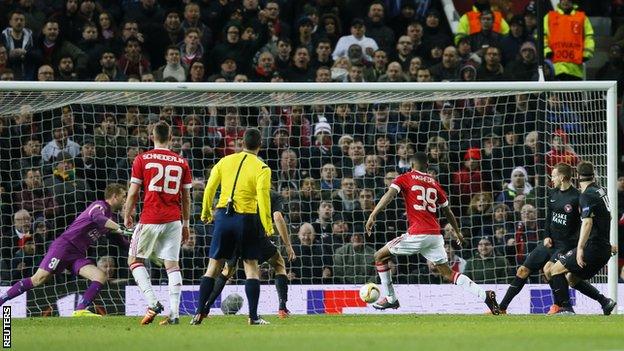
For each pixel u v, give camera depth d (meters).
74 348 21.16
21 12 47.56
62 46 47.97
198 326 29.12
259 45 50.00
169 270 30.30
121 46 48.78
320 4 52.28
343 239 41.81
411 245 35.38
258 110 47.38
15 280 41.66
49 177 42.84
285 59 49.12
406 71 49.81
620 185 45.06
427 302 39.78
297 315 37.28
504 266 41.56
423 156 35.56
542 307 39.59
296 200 43.72
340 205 43.59
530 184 46.00
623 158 50.16
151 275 42.47
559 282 36.16
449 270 35.72
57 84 38.16
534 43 50.72
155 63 50.12
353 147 44.47
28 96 40.66
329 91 39.19
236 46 49.12
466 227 44.25
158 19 50.25
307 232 41.12
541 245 36.81
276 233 42.72
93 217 36.31
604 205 34.53
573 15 51.56
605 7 56.91
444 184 46.53
